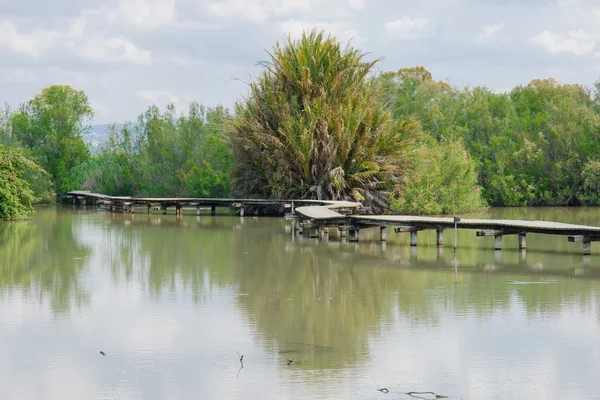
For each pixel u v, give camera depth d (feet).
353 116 136.77
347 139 135.54
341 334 46.85
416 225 88.63
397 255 82.28
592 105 199.00
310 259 79.61
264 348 43.91
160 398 36.17
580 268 71.72
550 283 63.77
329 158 135.33
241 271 71.56
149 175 187.21
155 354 43.01
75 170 206.69
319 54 139.85
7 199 128.47
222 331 47.80
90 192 192.54
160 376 39.27
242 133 140.97
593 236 75.97
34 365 41.29
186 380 38.58
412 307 54.44
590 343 44.27
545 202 177.99
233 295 59.41
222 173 170.81
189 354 42.93
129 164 195.21
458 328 48.01
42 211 157.69
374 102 142.41
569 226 79.00
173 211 156.15
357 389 36.91
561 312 52.29
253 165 144.87
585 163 172.14
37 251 86.43
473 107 197.98
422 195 143.02
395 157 140.36
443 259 78.74
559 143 177.78
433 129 198.08
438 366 40.27
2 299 58.03
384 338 45.78
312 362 41.16
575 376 38.58
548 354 42.22
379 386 37.29
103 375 39.55
